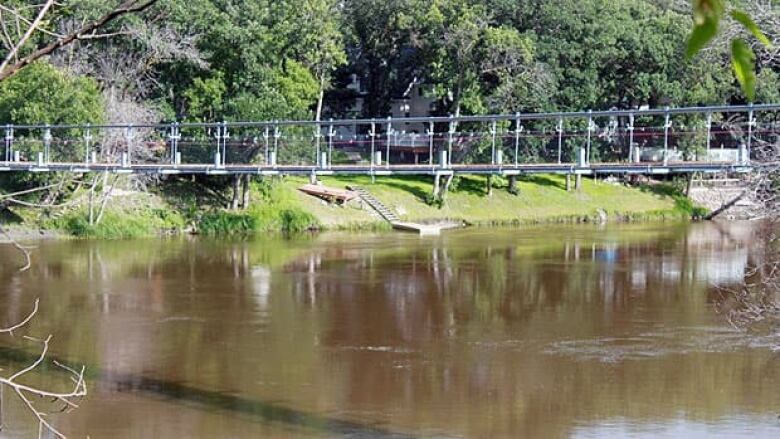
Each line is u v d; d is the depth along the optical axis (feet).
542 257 225.76
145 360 128.47
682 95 306.76
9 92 255.29
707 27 16.20
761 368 123.85
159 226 265.75
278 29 298.35
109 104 267.18
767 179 97.86
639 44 313.94
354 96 379.55
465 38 297.94
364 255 229.86
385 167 227.81
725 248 239.09
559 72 313.53
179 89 296.92
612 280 191.31
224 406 108.58
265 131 273.13
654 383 117.60
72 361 127.65
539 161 306.35
